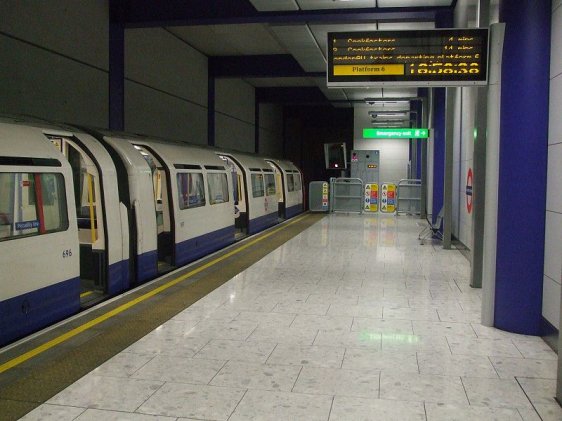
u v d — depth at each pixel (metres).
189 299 6.70
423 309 6.38
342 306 6.45
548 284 5.18
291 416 3.61
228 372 4.35
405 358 4.72
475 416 3.64
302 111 30.36
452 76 6.68
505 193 5.55
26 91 8.90
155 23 11.67
